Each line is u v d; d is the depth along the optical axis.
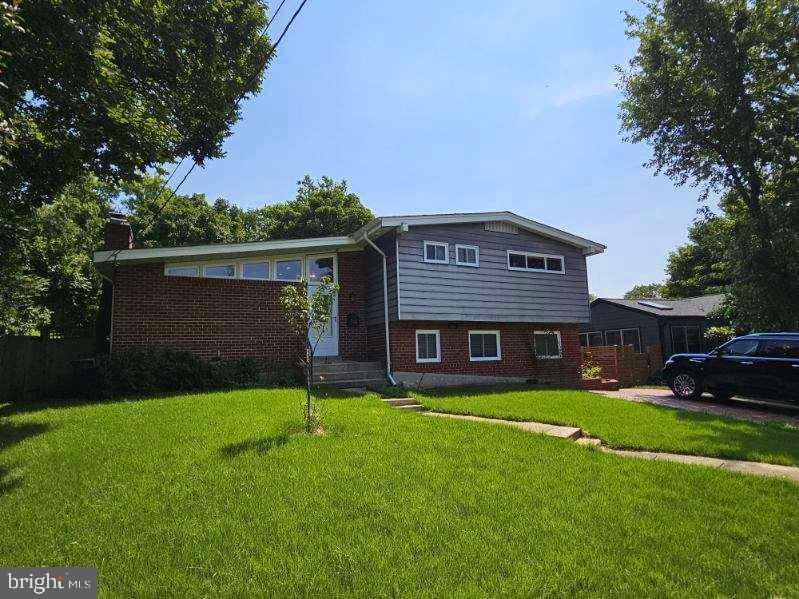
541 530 4.06
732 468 6.20
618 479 5.43
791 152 15.49
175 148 10.87
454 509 4.45
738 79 15.66
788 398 11.07
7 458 5.98
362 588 3.17
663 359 22.61
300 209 32.56
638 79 17.36
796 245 14.27
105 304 14.92
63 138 8.11
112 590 3.16
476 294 14.92
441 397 11.64
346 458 5.86
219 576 3.32
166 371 11.19
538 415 9.23
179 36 9.66
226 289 12.95
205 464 5.59
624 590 3.21
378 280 14.57
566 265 17.02
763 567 3.57
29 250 15.70
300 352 13.63
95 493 4.81
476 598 3.07
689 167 17.48
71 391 12.34
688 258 36.47
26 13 6.64
